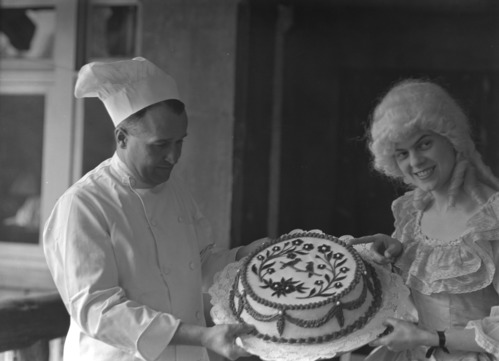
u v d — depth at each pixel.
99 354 2.21
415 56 5.34
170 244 2.29
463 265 2.15
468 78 5.34
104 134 5.07
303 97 5.37
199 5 4.47
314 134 5.43
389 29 5.34
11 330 3.01
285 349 2.00
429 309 2.24
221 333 2.02
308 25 5.30
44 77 5.15
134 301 2.14
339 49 5.38
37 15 5.12
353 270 2.15
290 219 5.34
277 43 5.12
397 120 2.20
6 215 5.32
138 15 4.90
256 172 4.88
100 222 2.17
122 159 2.27
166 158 2.21
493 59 5.21
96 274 2.11
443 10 5.24
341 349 1.99
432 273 2.19
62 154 5.15
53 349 3.84
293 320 2.03
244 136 4.58
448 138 2.21
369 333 2.04
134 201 2.25
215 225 4.47
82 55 5.03
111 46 4.96
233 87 4.43
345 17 5.32
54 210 2.23
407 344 2.05
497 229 2.12
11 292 5.28
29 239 5.28
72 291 2.12
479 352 2.14
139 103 2.15
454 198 2.22
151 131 2.15
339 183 5.49
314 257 2.23
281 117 5.13
